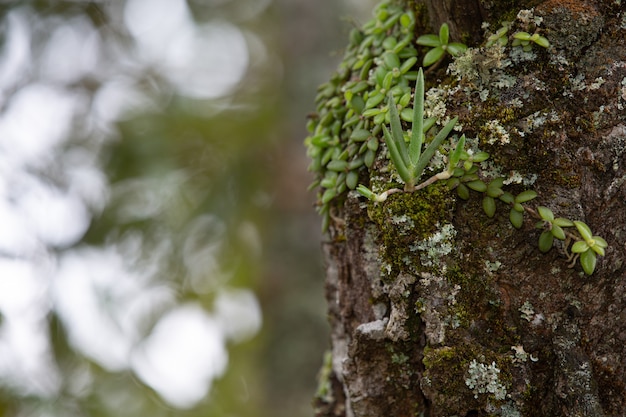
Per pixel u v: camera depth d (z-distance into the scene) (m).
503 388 0.77
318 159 0.86
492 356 0.78
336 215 0.87
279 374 1.77
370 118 0.82
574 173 0.78
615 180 0.78
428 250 0.78
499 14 0.81
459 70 0.79
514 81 0.79
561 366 0.78
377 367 0.82
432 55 0.81
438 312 0.78
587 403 0.78
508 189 0.79
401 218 0.79
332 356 0.92
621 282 0.78
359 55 0.86
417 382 0.82
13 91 1.68
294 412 1.73
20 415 1.59
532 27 0.78
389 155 0.79
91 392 1.74
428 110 0.80
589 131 0.78
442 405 0.78
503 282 0.78
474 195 0.79
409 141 0.79
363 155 0.82
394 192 0.79
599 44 0.79
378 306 0.83
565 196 0.78
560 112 0.78
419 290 0.79
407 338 0.80
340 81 0.87
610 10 0.79
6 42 1.63
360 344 0.82
